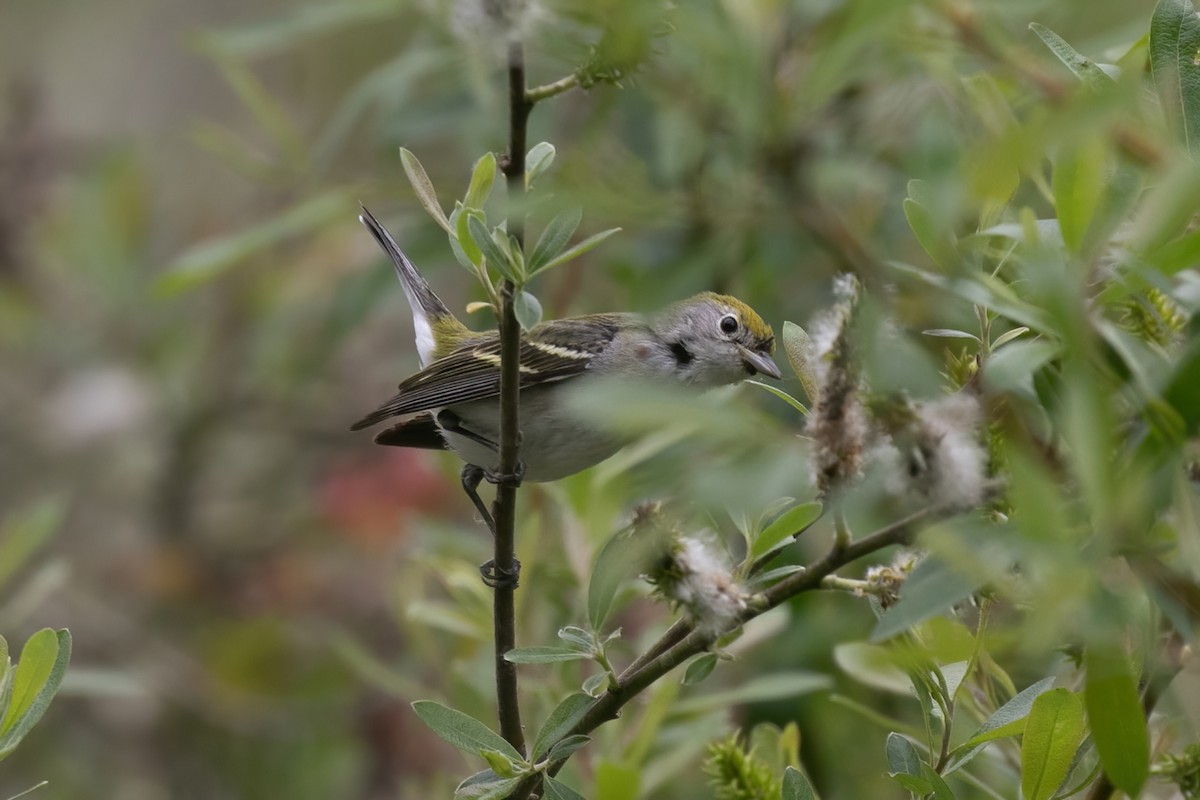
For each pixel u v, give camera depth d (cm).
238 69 1212
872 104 1133
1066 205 445
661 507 586
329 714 1469
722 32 998
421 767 1419
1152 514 442
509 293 632
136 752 1515
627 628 1112
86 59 1967
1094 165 439
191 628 1594
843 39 877
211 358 1739
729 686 1088
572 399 479
